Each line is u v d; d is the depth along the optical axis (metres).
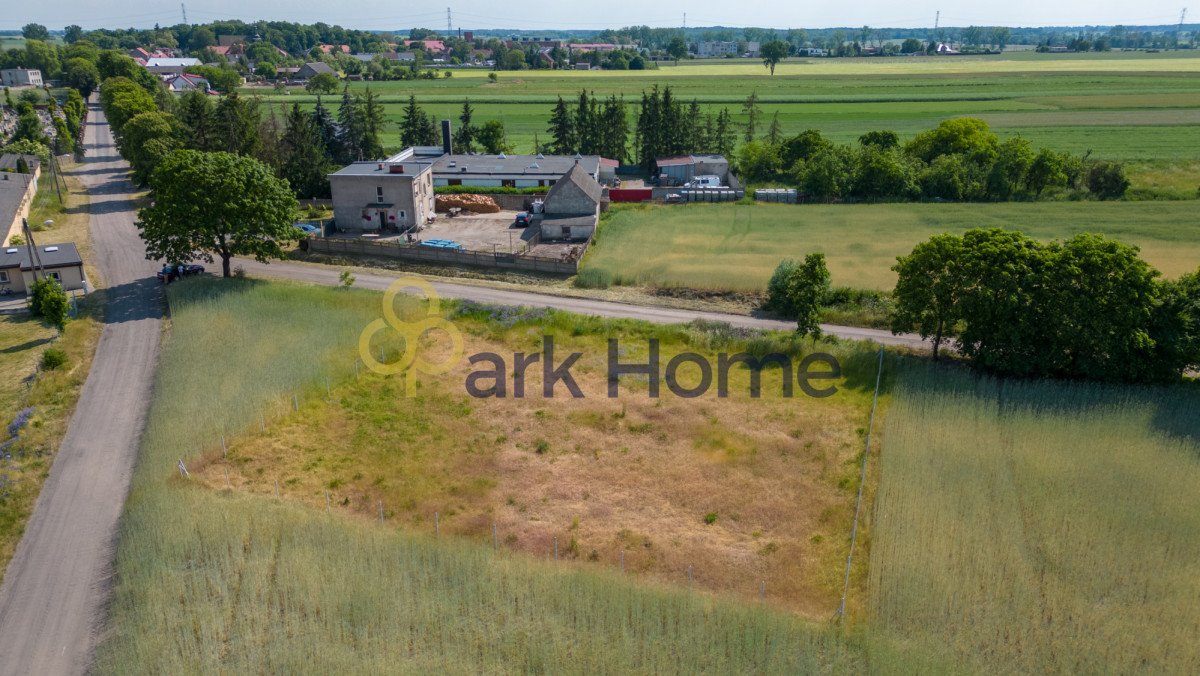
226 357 54.19
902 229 91.62
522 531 38.00
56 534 37.31
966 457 41.88
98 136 162.38
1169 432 43.34
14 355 55.38
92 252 81.38
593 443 45.62
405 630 31.20
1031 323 49.97
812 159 112.88
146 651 29.98
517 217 91.94
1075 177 110.69
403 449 45.00
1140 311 48.22
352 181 88.00
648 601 32.59
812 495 40.34
